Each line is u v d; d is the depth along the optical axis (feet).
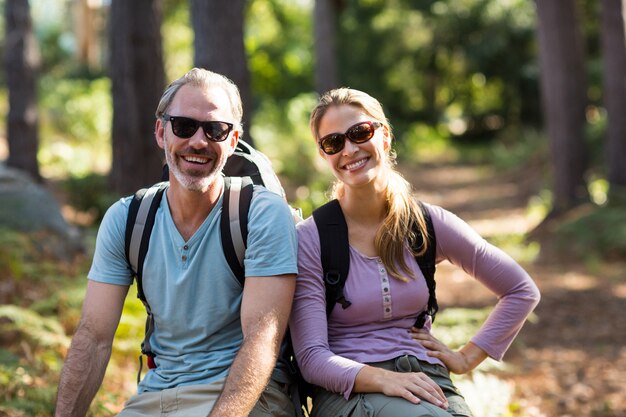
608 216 46.52
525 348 28.86
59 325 19.65
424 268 11.34
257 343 10.18
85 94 77.10
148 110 36.81
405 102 149.59
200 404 10.52
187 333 10.83
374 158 11.23
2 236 25.32
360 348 11.01
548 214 54.08
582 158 53.62
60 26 100.58
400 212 11.22
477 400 16.53
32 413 15.67
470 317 20.85
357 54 139.74
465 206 75.77
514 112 142.20
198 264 10.68
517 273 11.60
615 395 23.49
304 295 11.00
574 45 53.98
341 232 11.25
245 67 22.86
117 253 11.05
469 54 136.87
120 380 18.57
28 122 46.83
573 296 37.14
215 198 10.82
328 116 11.31
